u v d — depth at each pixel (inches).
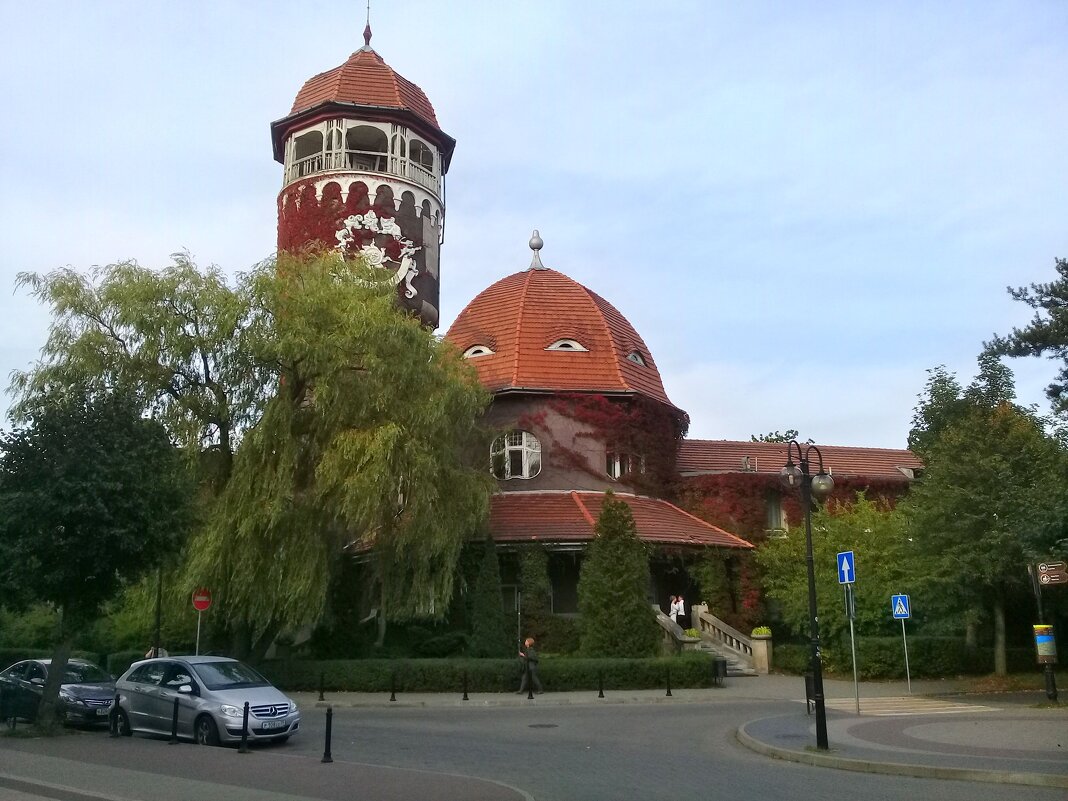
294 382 1063.0
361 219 1545.3
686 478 1608.0
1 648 1663.4
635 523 1280.8
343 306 1088.8
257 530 1002.7
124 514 719.1
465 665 1061.1
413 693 1053.2
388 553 1133.1
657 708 923.4
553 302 1631.4
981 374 1959.9
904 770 535.2
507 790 464.4
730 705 947.3
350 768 539.2
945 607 1131.3
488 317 1632.6
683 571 1428.4
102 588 739.4
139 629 1494.8
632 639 1146.7
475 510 1163.9
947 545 1125.1
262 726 653.3
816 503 1633.9
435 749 642.2
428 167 1696.6
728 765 571.5
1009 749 603.2
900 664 1218.6
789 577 1416.1
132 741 673.0
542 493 1457.9
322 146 1625.2
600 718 835.4
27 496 689.0
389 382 1090.7
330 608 1253.7
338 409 1052.5
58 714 767.7
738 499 1578.5
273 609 1014.4
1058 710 862.5
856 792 475.5
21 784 492.4
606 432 1503.4
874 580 1277.1
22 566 697.0
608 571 1177.4
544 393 1502.2
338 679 1079.0
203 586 1004.6
